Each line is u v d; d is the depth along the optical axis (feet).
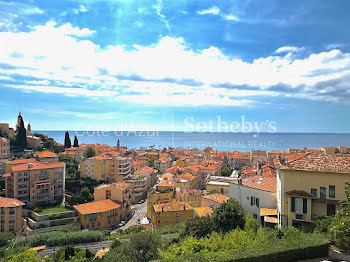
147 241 151.23
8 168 379.76
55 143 629.92
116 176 455.22
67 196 383.04
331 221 102.47
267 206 159.84
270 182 168.96
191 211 276.62
